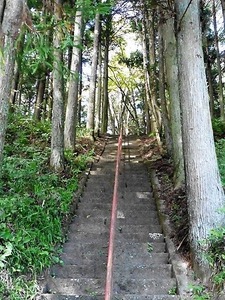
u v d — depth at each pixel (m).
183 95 3.88
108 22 13.52
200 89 3.81
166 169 7.04
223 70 13.37
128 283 3.49
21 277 3.21
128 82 19.67
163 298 3.17
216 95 14.87
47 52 3.26
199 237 3.45
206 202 3.50
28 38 3.13
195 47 3.89
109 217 5.09
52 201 4.68
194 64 3.85
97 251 4.16
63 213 4.81
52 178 5.80
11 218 3.75
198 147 3.68
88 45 13.98
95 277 3.67
